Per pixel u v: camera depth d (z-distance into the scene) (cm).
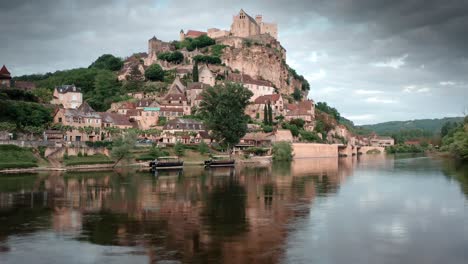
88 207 8631
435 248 5909
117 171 16000
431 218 7662
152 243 6072
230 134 19938
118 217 7706
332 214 7981
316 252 5712
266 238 6331
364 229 6875
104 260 5378
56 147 16638
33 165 15600
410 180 13188
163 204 8981
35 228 6906
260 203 9125
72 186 11612
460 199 9556
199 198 9781
